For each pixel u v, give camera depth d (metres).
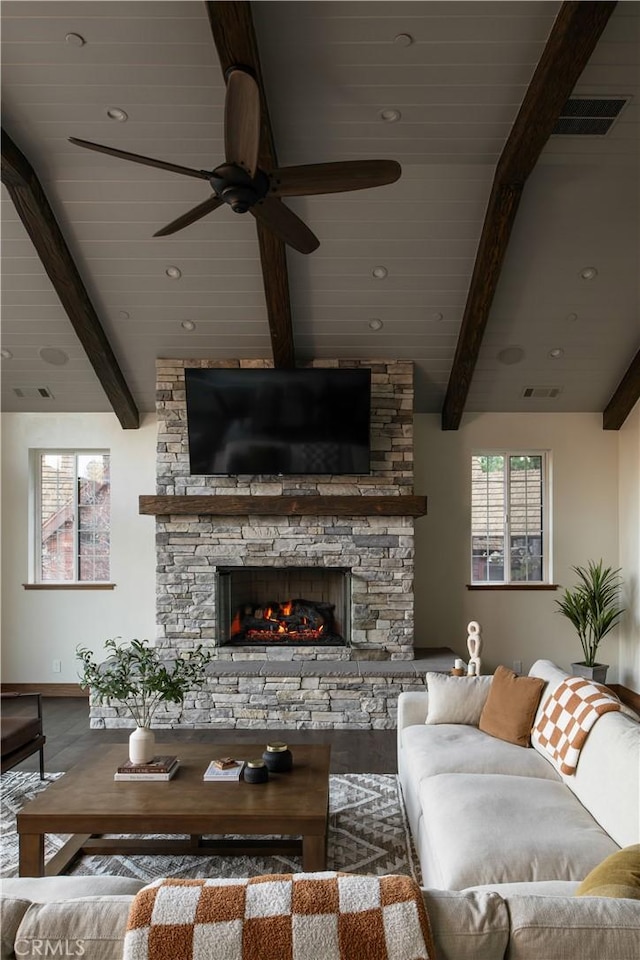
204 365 5.74
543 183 4.28
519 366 5.80
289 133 3.92
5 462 6.32
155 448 6.30
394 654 5.58
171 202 4.44
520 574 6.48
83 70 3.52
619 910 1.31
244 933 1.22
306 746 3.42
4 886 1.99
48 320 5.31
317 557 5.62
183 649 5.57
